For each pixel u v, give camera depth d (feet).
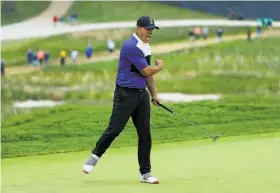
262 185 69.21
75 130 128.47
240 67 439.63
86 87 369.50
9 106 260.21
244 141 105.19
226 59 481.46
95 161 75.31
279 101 225.56
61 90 351.46
